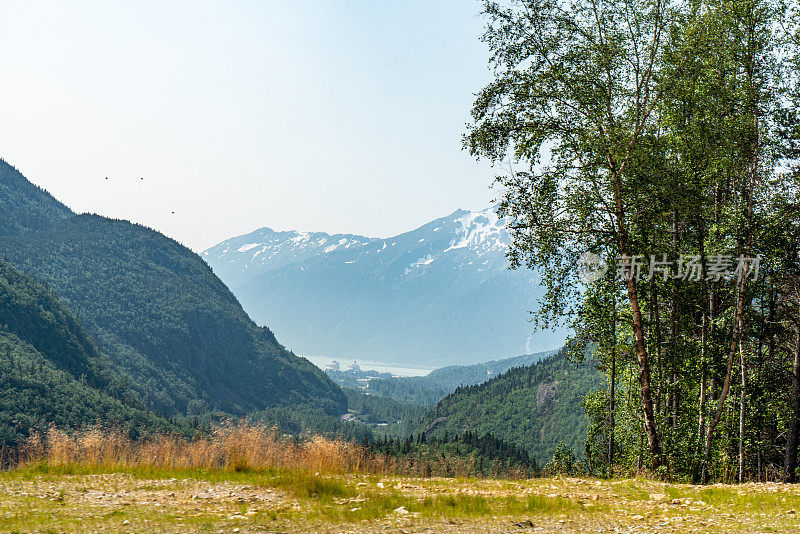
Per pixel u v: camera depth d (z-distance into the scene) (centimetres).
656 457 2403
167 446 2084
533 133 2389
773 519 1243
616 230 2395
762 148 2486
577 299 2406
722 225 2502
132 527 1054
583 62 2406
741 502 1477
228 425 2211
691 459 2386
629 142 2305
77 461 2011
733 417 2625
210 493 1505
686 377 2600
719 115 2453
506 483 1944
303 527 1116
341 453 2191
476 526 1175
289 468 1980
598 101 2348
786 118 2403
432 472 2391
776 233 2423
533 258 2414
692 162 2394
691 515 1323
